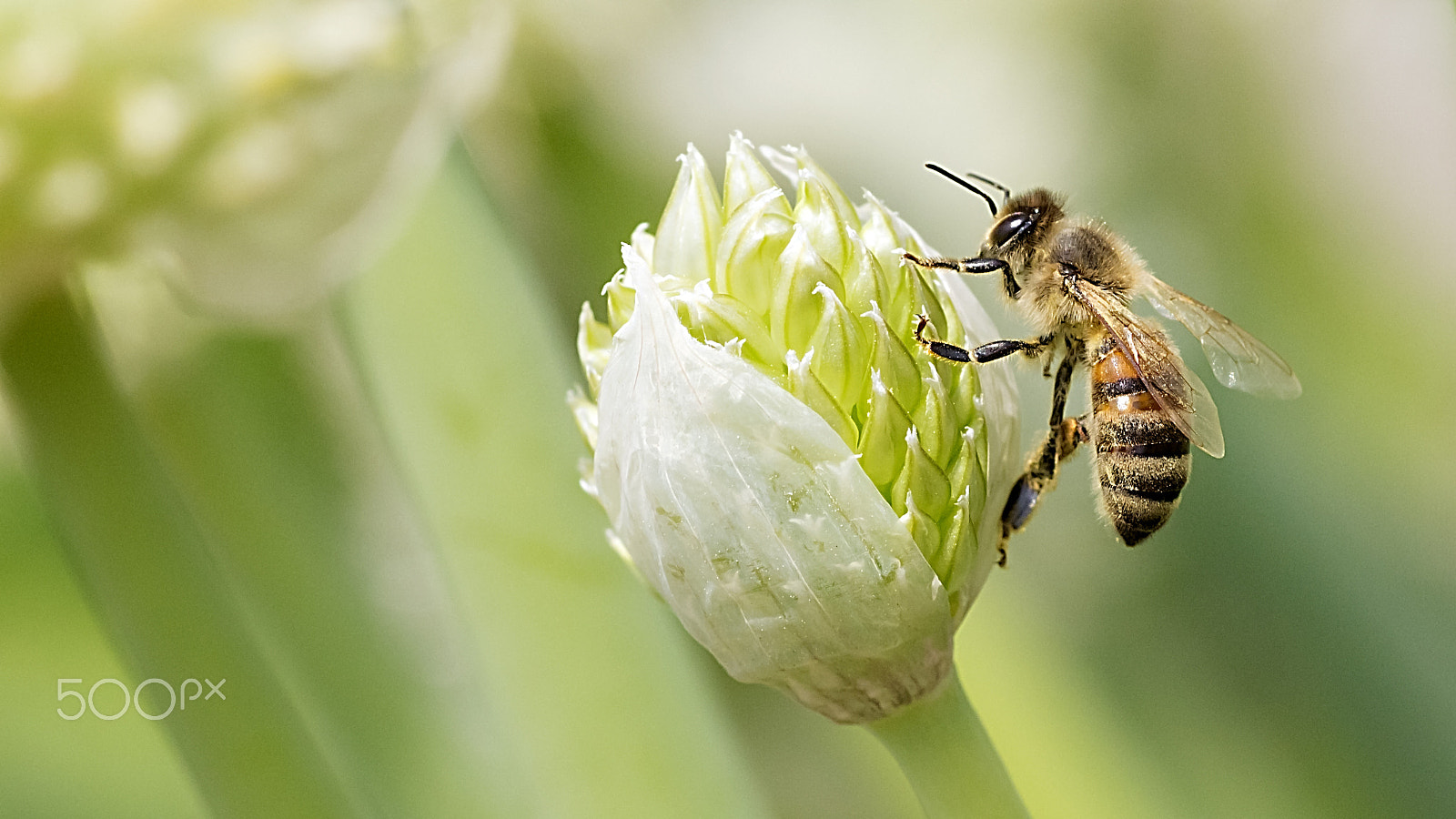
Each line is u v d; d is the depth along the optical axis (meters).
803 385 0.14
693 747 0.16
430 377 0.16
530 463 0.16
